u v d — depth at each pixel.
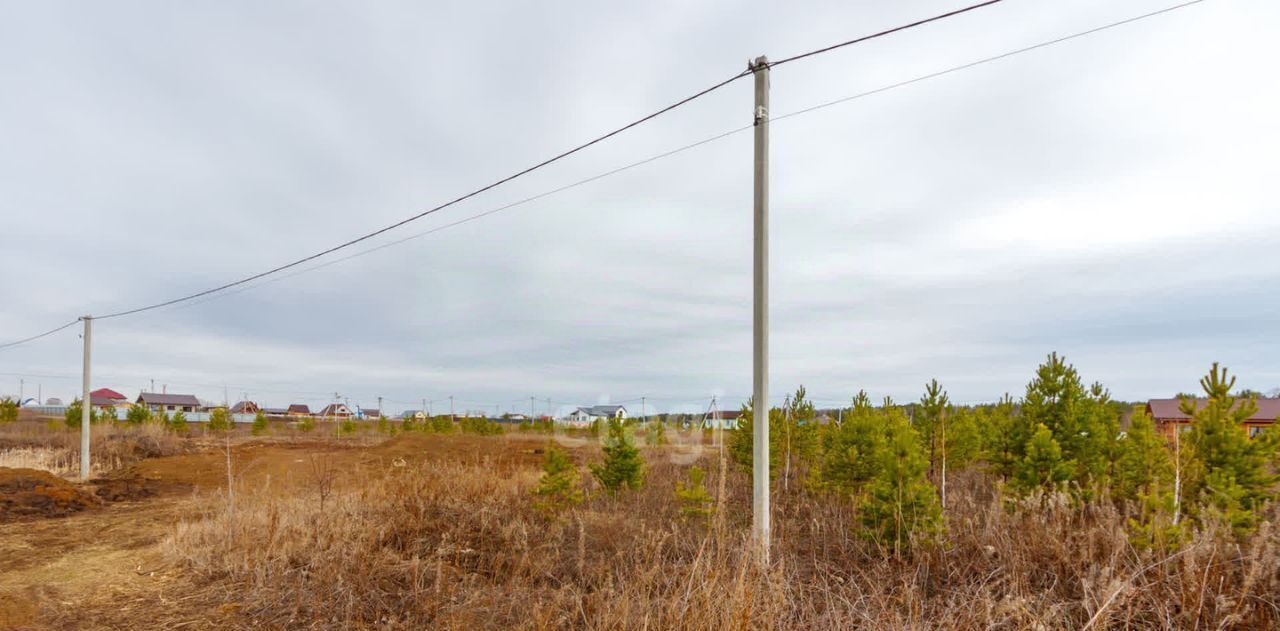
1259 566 4.56
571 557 6.93
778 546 6.71
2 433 27.12
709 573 4.71
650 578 5.01
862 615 4.43
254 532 7.36
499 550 7.30
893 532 6.62
